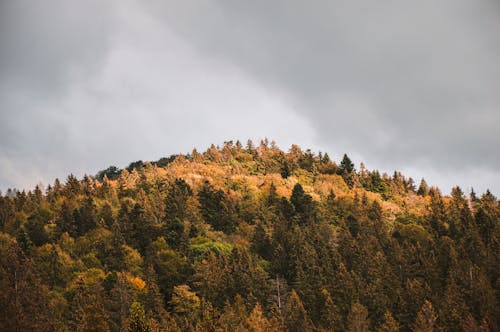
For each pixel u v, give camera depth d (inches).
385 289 5221.5
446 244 5826.8
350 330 4534.9
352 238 6156.5
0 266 4692.4
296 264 5502.0
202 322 4399.6
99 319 3907.5
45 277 5182.1
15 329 3890.3
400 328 4822.8
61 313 4645.7
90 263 5442.9
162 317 4594.0
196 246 5836.6
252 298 4911.4
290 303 4751.5
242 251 5674.2
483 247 5836.6
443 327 4554.6
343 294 5054.1
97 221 6314.0
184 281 5364.2
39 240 5895.7
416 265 5561.0
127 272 5260.8
